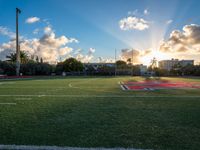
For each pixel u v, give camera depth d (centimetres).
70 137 320
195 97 810
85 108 568
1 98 778
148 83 1830
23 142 298
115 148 276
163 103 659
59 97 808
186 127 376
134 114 489
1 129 363
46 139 311
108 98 780
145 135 330
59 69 5209
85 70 5525
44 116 466
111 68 5562
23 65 4269
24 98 778
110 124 397
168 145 286
